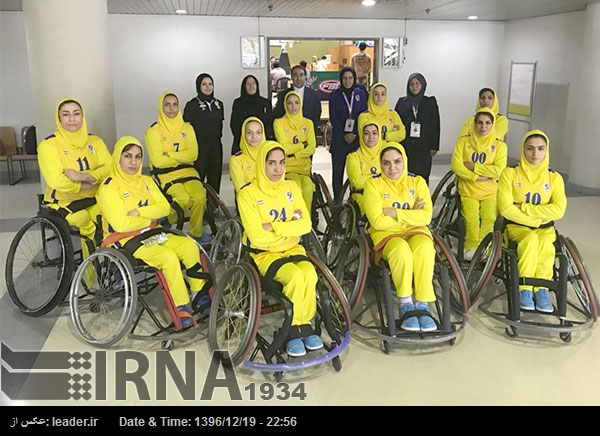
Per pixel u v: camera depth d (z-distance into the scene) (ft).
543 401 8.84
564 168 25.52
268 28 26.84
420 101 18.78
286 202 10.48
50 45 14.40
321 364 10.13
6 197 22.16
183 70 26.48
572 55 24.43
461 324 10.84
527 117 27.81
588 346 10.63
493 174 14.11
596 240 16.83
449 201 15.57
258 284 9.37
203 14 25.68
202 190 15.02
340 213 14.62
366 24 27.86
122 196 10.84
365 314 12.16
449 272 11.96
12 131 24.98
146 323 11.72
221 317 10.46
